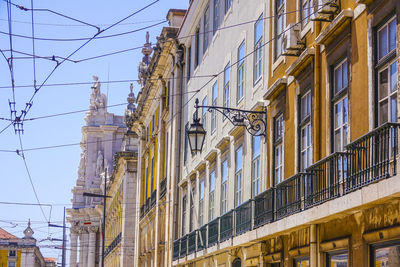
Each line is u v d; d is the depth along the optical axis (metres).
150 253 31.38
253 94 16.16
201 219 20.94
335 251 11.07
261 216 13.84
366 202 8.88
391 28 9.41
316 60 11.97
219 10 20.14
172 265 24.16
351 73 10.56
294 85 13.23
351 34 10.61
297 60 12.63
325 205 10.26
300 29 13.02
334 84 11.41
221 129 19.08
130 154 42.41
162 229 27.77
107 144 71.00
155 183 30.75
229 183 17.78
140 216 35.25
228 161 17.98
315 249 11.59
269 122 14.80
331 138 11.41
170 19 28.56
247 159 16.28
